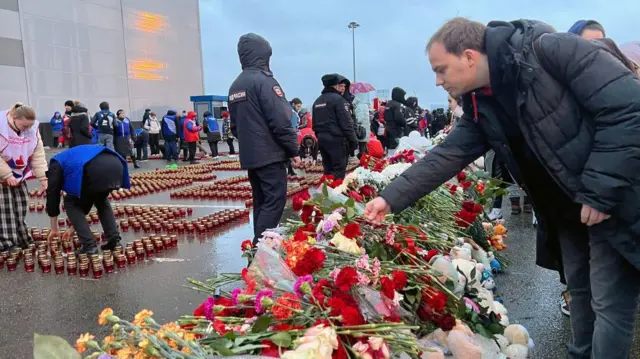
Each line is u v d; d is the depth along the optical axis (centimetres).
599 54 205
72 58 2694
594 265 233
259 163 500
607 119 200
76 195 572
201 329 222
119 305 445
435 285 270
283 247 264
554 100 212
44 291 488
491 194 499
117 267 566
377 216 263
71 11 2678
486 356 270
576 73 204
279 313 205
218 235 721
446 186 448
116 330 184
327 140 859
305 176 1415
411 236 318
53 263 588
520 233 662
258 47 508
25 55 2478
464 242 434
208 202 1038
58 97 2628
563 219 256
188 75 3466
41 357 150
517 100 216
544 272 498
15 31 2436
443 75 230
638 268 210
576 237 260
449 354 254
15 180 610
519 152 240
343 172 880
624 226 210
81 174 568
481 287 362
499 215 721
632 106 196
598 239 228
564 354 330
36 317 422
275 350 194
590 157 207
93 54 2803
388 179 419
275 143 503
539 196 252
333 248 262
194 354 179
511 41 217
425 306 262
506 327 322
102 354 164
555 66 209
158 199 1088
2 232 618
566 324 376
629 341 232
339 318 206
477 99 236
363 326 204
